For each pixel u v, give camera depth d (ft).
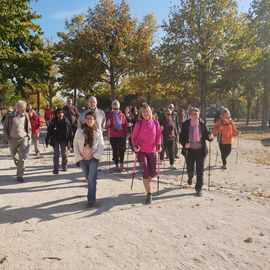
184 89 130.11
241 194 27.96
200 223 20.95
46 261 15.99
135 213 22.72
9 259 16.17
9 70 91.97
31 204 24.56
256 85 117.60
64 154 35.96
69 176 33.91
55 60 108.17
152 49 106.32
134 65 103.40
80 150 24.20
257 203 25.35
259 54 105.09
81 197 26.45
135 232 19.47
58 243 17.97
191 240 18.42
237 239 18.62
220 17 99.96
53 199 25.85
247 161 46.65
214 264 15.76
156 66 104.37
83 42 102.78
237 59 99.19
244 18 105.81
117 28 103.04
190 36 99.14
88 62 103.81
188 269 15.29
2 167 38.42
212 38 97.86
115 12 104.42
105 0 104.32
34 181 31.60
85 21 106.32
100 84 141.38
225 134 40.42
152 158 25.39
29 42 93.20
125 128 37.65
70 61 106.42
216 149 58.44
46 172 35.91
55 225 20.52
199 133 28.25
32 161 43.29
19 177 31.27
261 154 53.36
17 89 98.58
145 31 106.32
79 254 16.72
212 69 102.78
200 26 99.55
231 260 16.19
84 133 24.00
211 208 23.97
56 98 188.55
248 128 118.73
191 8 98.73
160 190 28.86
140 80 118.93
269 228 20.30
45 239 18.47
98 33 102.37
